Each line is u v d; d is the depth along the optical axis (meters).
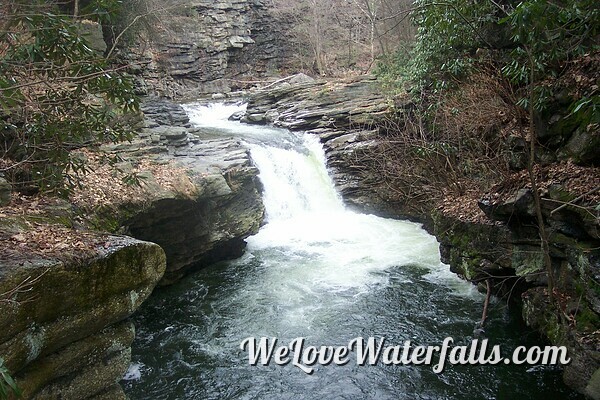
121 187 7.61
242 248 10.38
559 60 6.71
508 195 6.81
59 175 5.50
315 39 25.98
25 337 3.36
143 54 19.53
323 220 12.35
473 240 7.62
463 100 9.80
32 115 5.41
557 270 6.13
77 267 3.71
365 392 5.86
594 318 5.33
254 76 25.78
